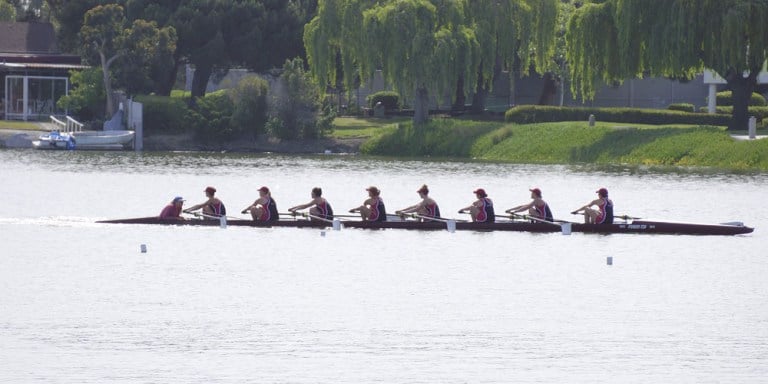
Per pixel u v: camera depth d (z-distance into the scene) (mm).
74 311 117375
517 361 101375
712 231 174500
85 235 168875
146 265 144000
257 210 177750
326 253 153875
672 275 140750
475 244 163000
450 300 124688
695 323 114875
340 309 119625
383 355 102750
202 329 110688
